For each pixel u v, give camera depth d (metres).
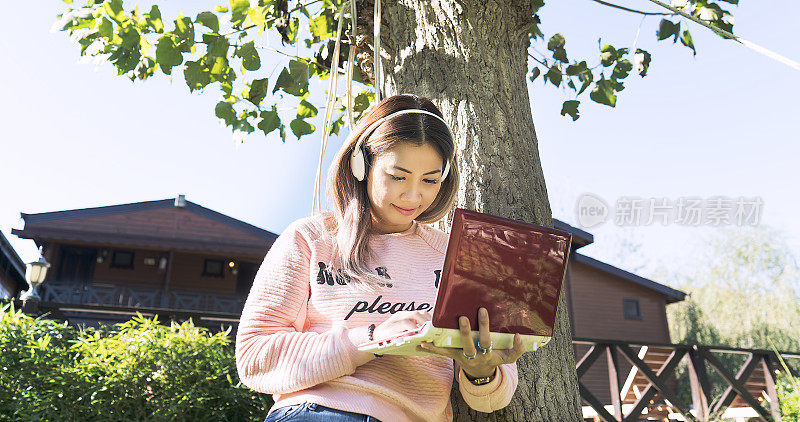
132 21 2.83
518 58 2.09
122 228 18.23
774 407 6.72
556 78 3.41
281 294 1.19
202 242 17.52
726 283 24.91
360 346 1.09
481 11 2.02
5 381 3.12
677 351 6.77
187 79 2.85
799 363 7.39
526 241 1.11
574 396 1.66
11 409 3.09
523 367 1.60
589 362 6.34
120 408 3.18
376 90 1.75
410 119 1.25
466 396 1.24
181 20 2.79
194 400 3.23
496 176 1.79
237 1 2.90
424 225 1.38
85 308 5.30
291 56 3.00
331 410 1.10
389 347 1.06
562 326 1.73
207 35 2.81
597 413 6.16
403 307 1.21
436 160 1.25
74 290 16.98
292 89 2.92
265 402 3.40
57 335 3.51
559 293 1.15
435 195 1.29
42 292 16.58
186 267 18.59
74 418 3.13
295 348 1.11
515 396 1.56
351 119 1.94
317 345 1.10
